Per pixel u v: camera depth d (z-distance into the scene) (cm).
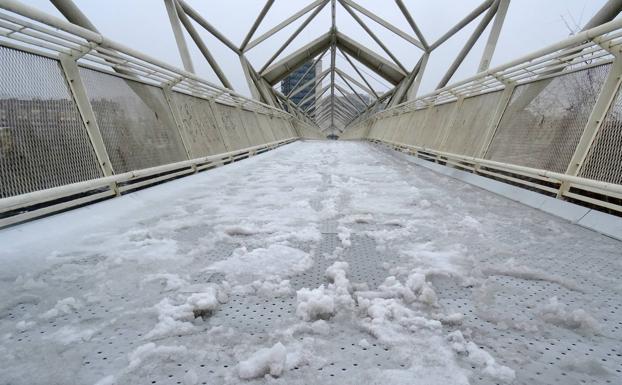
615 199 330
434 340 140
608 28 309
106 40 383
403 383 115
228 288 189
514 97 524
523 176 464
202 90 741
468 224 311
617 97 323
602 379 118
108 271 210
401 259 230
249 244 265
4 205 257
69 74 366
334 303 169
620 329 149
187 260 229
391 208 379
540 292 182
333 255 239
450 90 769
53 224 292
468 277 199
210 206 391
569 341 140
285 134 2056
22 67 310
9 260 225
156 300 175
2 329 150
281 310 167
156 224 316
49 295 180
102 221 320
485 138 568
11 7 269
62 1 540
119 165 416
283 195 455
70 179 338
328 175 651
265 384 116
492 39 991
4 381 117
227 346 138
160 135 533
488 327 150
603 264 219
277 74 2538
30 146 303
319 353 133
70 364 127
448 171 671
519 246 253
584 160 342
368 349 135
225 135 830
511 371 120
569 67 408
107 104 425
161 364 126
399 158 1039
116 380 118
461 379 117
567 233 283
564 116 399
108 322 155
